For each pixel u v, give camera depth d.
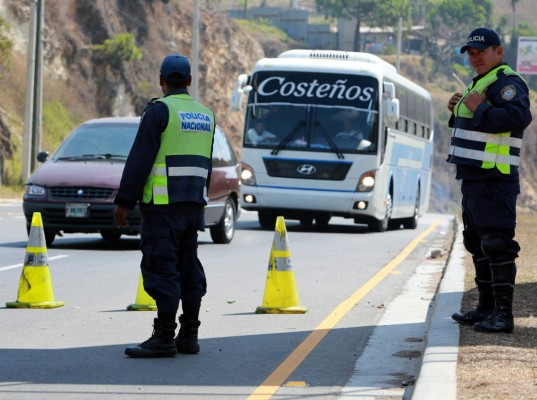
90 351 20.45
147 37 138.25
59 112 114.25
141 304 26.02
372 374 18.62
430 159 78.38
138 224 40.19
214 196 45.09
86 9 124.50
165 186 19.50
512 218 20.47
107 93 122.31
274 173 58.34
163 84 20.23
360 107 58.16
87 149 42.72
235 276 33.88
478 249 21.33
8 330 22.84
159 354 19.86
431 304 27.61
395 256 43.38
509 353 18.17
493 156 20.28
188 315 20.33
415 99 70.50
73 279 32.12
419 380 15.96
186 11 158.62
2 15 113.81
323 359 20.00
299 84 58.78
